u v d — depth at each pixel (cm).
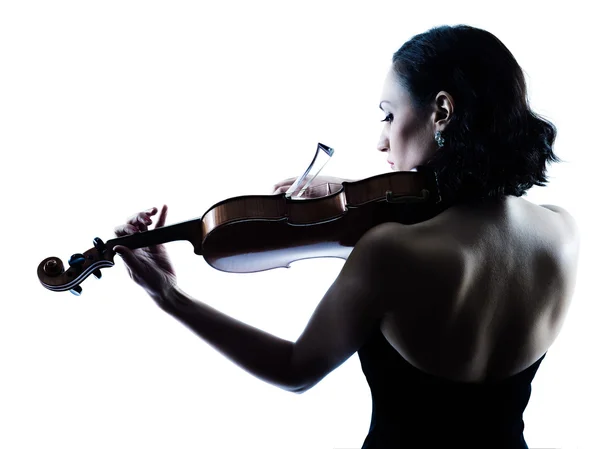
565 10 329
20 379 327
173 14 347
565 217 130
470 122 118
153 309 337
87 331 332
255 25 350
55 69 340
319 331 119
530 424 319
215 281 346
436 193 127
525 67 331
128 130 346
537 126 123
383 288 111
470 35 121
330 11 349
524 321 117
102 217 341
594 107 328
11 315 328
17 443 324
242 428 331
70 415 326
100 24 342
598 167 327
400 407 121
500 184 118
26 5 336
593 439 315
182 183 350
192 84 349
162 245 139
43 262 137
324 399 332
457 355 114
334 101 352
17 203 335
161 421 329
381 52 350
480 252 112
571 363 321
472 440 121
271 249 141
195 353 334
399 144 129
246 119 352
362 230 138
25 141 337
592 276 324
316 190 165
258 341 125
